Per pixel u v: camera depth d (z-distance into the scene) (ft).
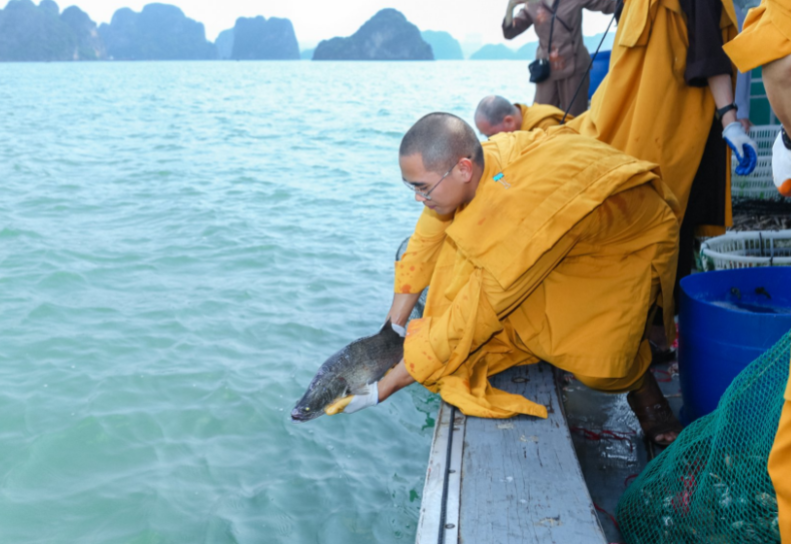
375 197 39.81
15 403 15.67
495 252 9.13
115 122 97.76
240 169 51.13
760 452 6.92
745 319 9.23
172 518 11.84
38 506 12.19
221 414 15.21
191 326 20.13
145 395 16.02
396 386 10.21
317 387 10.13
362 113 112.16
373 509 12.10
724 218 12.34
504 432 9.51
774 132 15.52
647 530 8.27
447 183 9.07
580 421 11.85
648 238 9.75
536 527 7.68
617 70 12.30
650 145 11.91
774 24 5.57
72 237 30.35
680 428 10.70
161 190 42.42
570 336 9.80
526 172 9.30
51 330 19.84
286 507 12.14
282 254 27.53
